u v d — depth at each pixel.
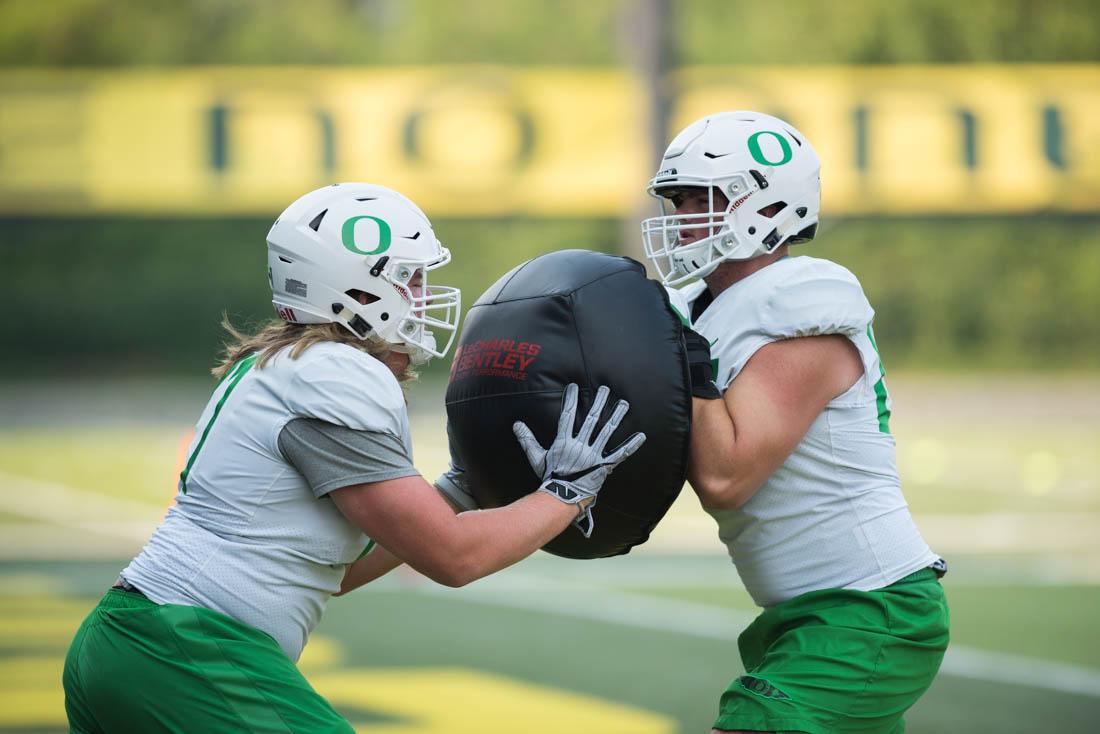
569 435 12.53
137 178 88.50
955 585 33.59
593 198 88.56
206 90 88.56
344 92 88.56
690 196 13.73
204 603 11.83
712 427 12.70
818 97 86.56
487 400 12.94
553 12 114.62
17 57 115.56
